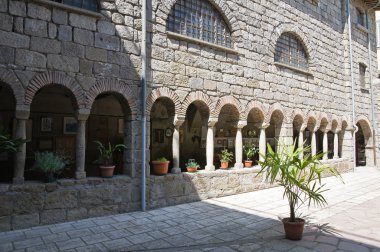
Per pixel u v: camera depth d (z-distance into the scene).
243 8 10.09
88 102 6.67
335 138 14.52
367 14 17.20
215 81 9.10
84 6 6.96
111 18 7.12
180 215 6.93
